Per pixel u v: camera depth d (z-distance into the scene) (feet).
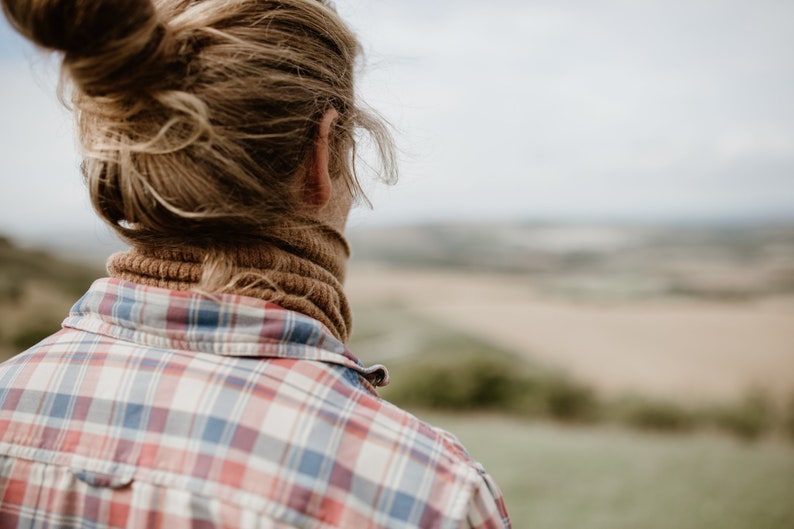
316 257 1.99
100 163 1.79
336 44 2.03
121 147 1.69
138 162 1.70
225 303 1.76
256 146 1.74
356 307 69.05
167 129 1.66
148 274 1.88
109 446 1.75
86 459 1.75
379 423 1.72
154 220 1.74
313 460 1.63
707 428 33.17
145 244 1.84
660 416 34.94
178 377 1.77
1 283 36.06
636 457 21.57
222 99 1.69
